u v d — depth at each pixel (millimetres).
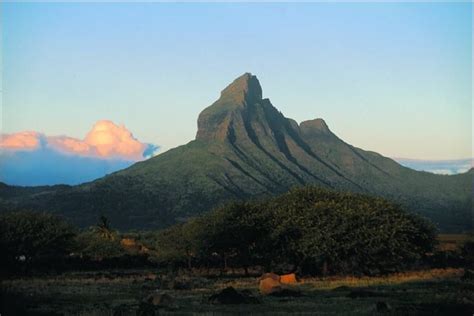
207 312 30094
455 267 75250
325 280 57062
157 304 34031
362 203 68750
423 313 29547
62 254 77500
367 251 63344
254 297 36625
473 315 29062
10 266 72625
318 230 63750
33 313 30906
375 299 37156
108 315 29516
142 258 99188
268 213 71562
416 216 71438
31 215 74938
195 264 87312
